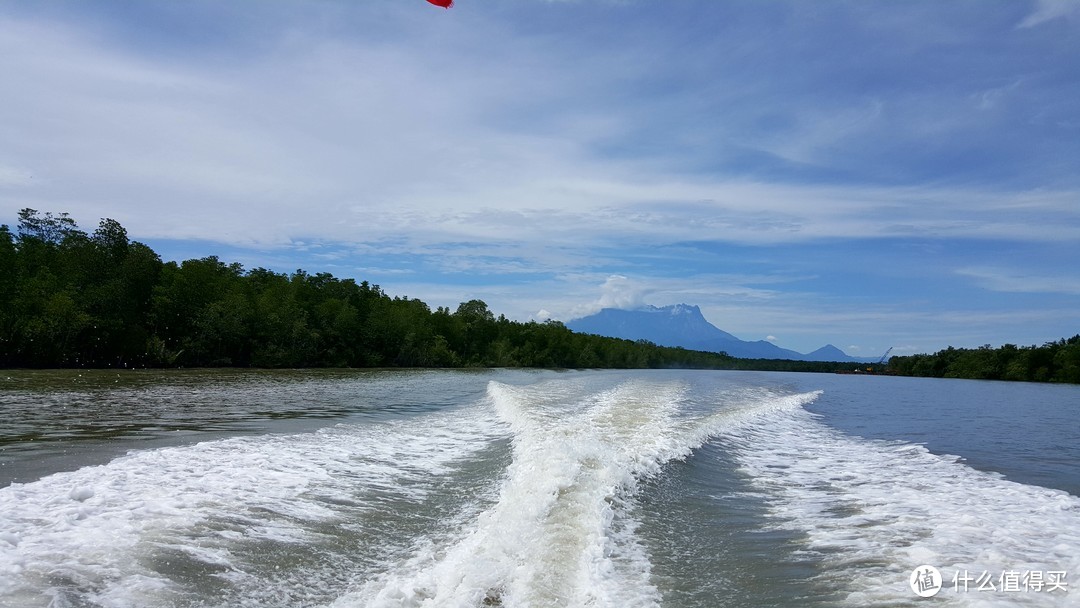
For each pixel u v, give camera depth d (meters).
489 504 10.85
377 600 6.46
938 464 16.67
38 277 54.47
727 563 8.41
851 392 54.59
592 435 17.97
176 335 61.91
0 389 30.58
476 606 6.36
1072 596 7.14
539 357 118.44
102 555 7.41
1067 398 53.56
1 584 6.43
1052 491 13.16
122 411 22.39
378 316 88.12
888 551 8.88
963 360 110.50
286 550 8.19
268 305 70.56
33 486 10.32
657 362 152.25
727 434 21.20
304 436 17.31
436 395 33.91
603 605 6.68
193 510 9.39
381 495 11.29
